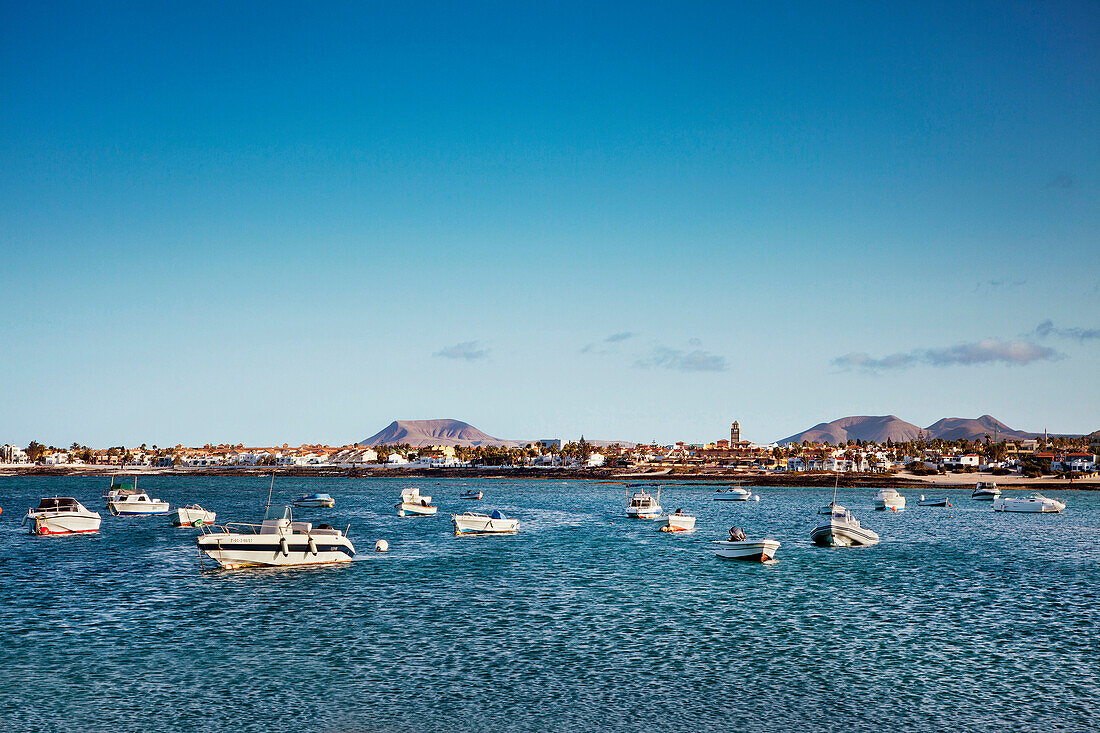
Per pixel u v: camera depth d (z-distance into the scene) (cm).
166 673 3391
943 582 5703
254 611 4581
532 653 3703
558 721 2870
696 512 13662
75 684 3250
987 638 4016
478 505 15088
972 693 3166
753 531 9819
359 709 2977
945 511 14438
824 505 15938
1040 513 13812
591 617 4462
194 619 4378
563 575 5953
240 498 17050
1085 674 3406
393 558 6831
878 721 2875
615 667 3488
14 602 4819
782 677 3356
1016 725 2845
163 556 6875
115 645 3831
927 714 2942
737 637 4012
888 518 12606
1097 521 11894
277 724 2834
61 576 5766
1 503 15125
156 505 12000
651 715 2923
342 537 6338
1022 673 3422
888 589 5400
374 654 3678
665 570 6238
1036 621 4400
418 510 11956
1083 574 6116
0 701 3050
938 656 3675
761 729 2806
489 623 4303
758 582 5666
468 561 6694
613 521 11219
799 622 4356
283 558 6147
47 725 2822
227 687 3216
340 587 5350
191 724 2831
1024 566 6575
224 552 6041
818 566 6519
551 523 10850
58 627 4188
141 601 4853
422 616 4469
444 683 3262
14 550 7331
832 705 3028
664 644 3872
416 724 2842
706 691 3178
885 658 3638
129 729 2786
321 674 3381
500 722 2859
